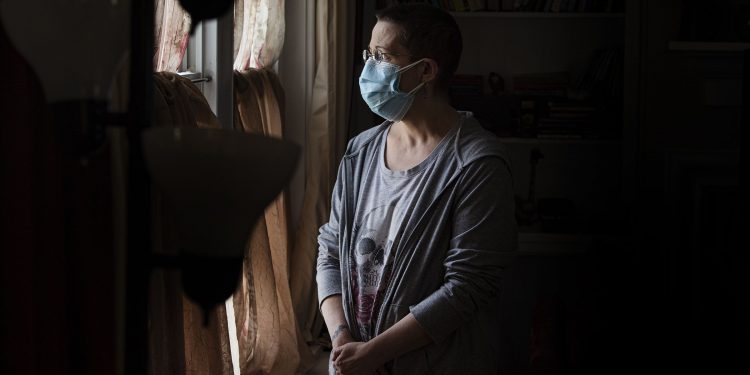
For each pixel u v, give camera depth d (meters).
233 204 0.74
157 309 1.79
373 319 1.81
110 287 1.20
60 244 1.06
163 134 0.72
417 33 1.81
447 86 1.88
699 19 4.27
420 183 1.78
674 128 4.38
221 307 2.38
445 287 1.72
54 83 0.76
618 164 4.80
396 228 1.79
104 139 0.80
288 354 3.35
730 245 3.73
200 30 2.81
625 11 4.41
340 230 1.90
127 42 0.81
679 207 4.38
